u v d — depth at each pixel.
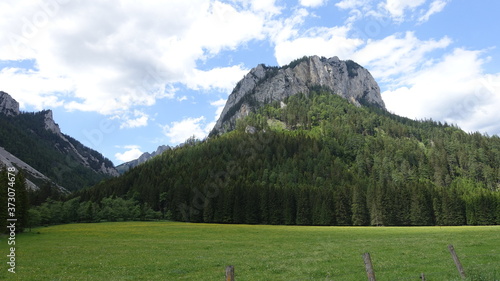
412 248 36.62
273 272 25.80
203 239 58.28
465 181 189.75
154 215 151.62
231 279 11.71
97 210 144.75
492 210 123.12
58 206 133.75
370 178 187.88
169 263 31.52
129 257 36.19
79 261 33.50
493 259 25.72
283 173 183.50
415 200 127.31
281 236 63.00
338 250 38.31
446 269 22.48
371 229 87.25
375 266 25.91
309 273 24.33
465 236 47.72
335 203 133.75
